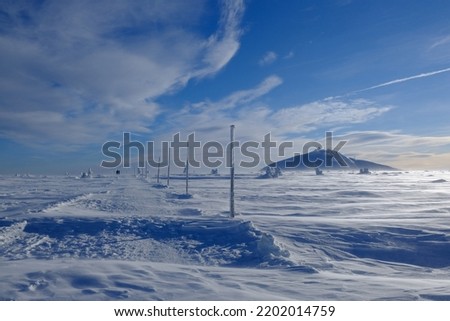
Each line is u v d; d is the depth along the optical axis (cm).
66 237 1424
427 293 673
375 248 1315
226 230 1512
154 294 660
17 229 1477
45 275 741
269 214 2175
